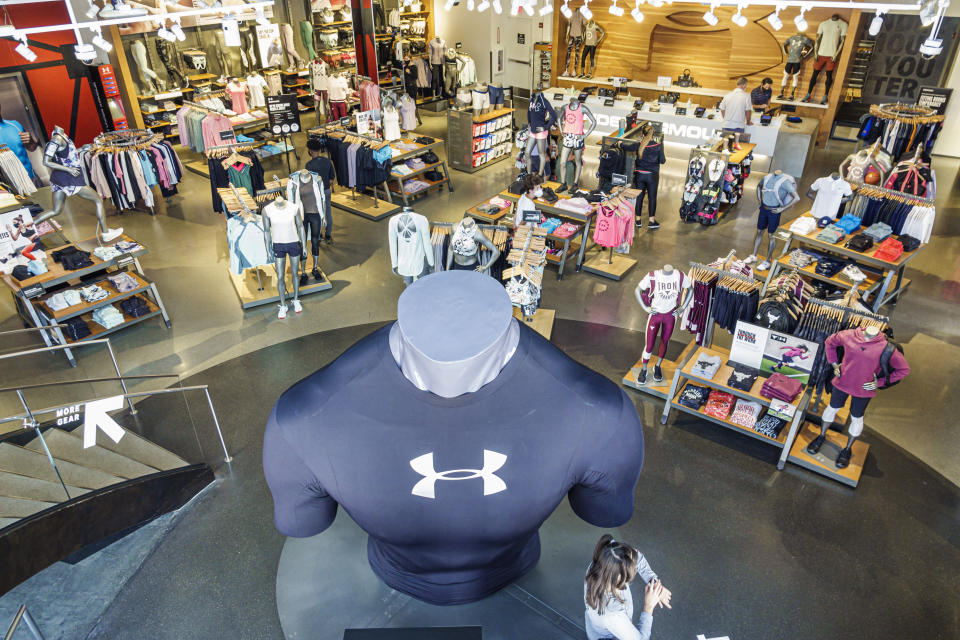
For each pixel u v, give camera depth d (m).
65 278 7.16
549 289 8.48
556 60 15.68
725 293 5.85
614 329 7.65
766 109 12.83
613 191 8.77
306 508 1.61
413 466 1.44
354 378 1.47
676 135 13.02
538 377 1.45
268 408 6.50
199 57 14.08
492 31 16.28
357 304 8.23
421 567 1.91
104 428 4.80
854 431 5.32
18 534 4.00
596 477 1.52
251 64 15.23
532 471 1.45
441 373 1.30
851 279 6.89
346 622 4.07
